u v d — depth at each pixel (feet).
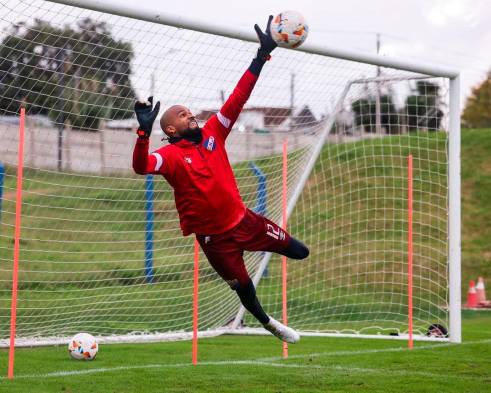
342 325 49.62
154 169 24.02
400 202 71.97
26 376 29.76
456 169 42.70
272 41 25.30
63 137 40.98
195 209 24.91
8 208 56.65
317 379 29.78
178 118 24.70
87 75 37.42
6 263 49.88
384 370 32.14
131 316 44.47
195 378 29.78
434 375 30.86
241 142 51.78
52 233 54.44
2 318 41.63
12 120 41.83
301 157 46.83
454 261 42.09
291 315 51.16
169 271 48.49
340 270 61.62
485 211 85.87
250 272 46.21
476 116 147.95
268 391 27.22
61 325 40.78
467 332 46.62
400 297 57.93
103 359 34.83
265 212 46.62
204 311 46.19
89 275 47.14
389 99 52.26
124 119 39.29
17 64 35.65
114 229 53.47
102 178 44.32
